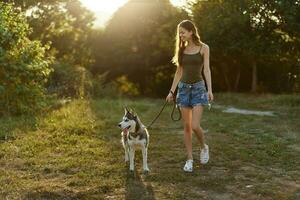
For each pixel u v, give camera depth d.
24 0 29.69
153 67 36.12
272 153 9.12
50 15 32.44
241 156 8.87
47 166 8.02
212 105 20.38
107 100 19.00
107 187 6.79
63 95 19.16
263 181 7.28
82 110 14.88
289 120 14.21
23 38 14.94
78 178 7.32
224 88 32.88
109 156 8.80
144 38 35.44
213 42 27.61
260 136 11.16
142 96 33.66
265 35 27.12
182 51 7.48
